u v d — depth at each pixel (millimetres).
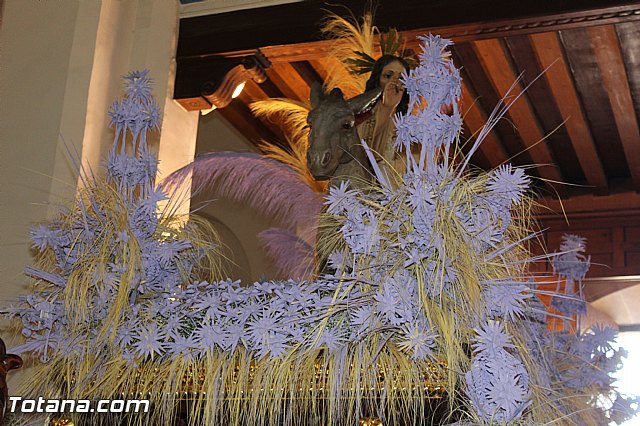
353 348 2314
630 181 8188
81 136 4152
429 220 2262
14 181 4066
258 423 2324
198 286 2498
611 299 8305
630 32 5730
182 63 5215
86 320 2545
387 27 4918
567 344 2949
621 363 2924
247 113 7129
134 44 4777
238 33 5199
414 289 2281
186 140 5203
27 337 2771
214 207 7730
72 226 2639
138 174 2783
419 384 2244
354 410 2287
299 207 3178
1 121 4211
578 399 2799
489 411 2148
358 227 2311
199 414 2377
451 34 4926
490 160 7852
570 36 5941
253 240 7652
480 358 2178
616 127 7207
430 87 2453
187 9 5305
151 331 2432
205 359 2430
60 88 4219
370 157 2473
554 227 8359
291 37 5105
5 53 4355
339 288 2318
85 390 2498
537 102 6938
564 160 7938
